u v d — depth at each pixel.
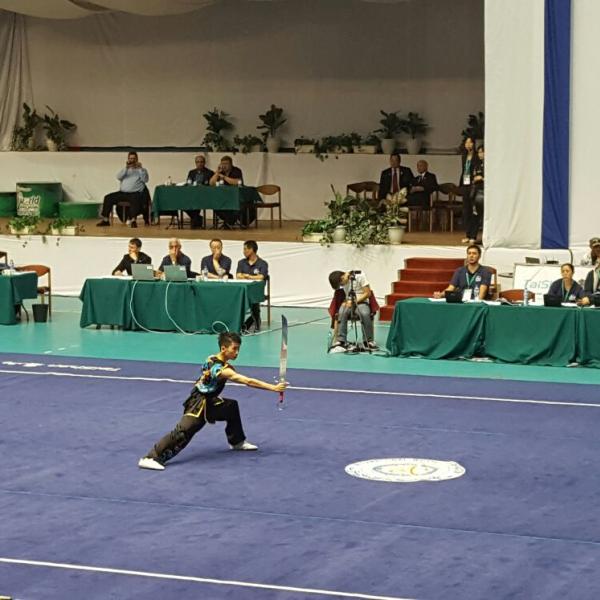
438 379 29.55
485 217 36.84
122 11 49.81
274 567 16.16
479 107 49.72
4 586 15.59
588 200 36.03
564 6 35.56
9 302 38.12
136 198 46.91
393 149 49.97
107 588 15.46
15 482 20.67
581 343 31.06
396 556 16.56
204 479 20.73
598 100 35.72
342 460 21.92
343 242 40.22
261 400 27.09
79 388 28.66
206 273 37.28
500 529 17.77
